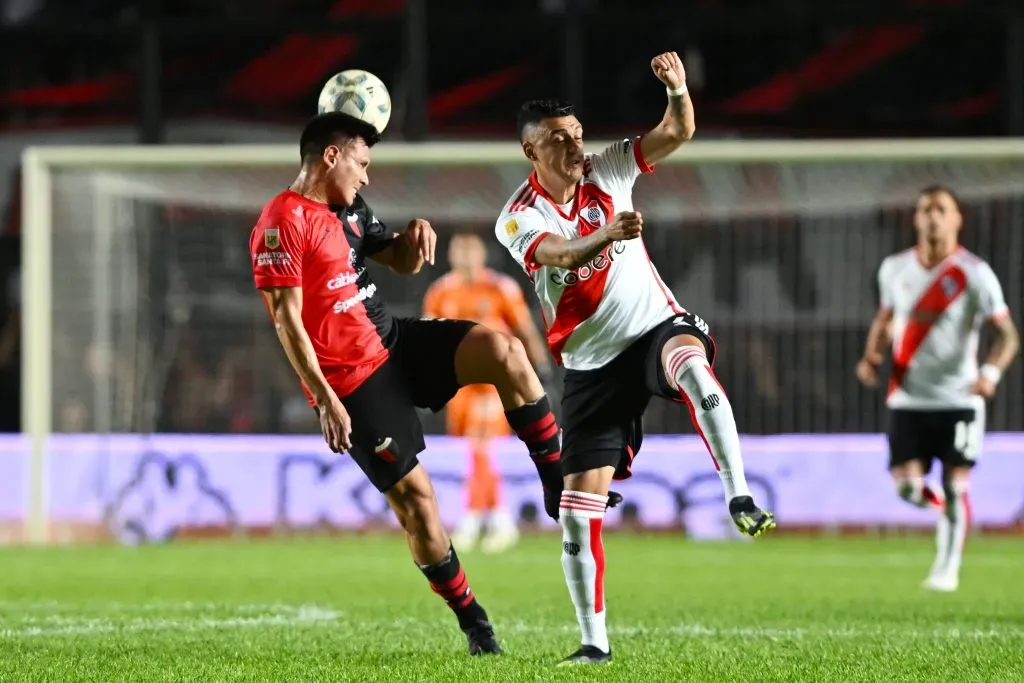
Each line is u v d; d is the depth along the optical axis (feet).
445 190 166.20
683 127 65.72
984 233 163.53
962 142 156.56
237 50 246.27
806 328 168.66
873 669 62.85
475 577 117.50
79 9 243.60
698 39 232.94
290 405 174.70
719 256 168.86
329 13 245.86
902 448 110.11
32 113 239.09
